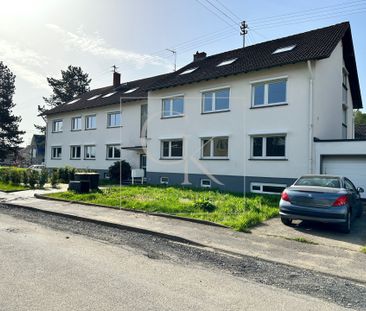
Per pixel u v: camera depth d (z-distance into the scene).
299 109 14.85
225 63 19.00
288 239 7.58
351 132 22.30
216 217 9.55
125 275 5.08
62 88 54.69
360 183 13.66
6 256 5.80
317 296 4.54
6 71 53.28
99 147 27.36
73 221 9.73
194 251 6.77
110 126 26.50
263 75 16.09
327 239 7.60
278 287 4.84
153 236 8.06
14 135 51.91
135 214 10.42
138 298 4.22
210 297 4.36
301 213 8.24
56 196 14.14
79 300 4.08
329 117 16.39
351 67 20.14
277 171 15.48
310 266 5.79
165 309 3.93
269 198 13.40
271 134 15.66
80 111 29.44
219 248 6.87
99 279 4.85
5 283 4.56
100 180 23.48
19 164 56.84
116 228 8.91
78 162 29.50
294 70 15.06
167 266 5.67
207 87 18.34
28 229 8.24
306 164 14.57
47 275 4.93
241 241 7.37
